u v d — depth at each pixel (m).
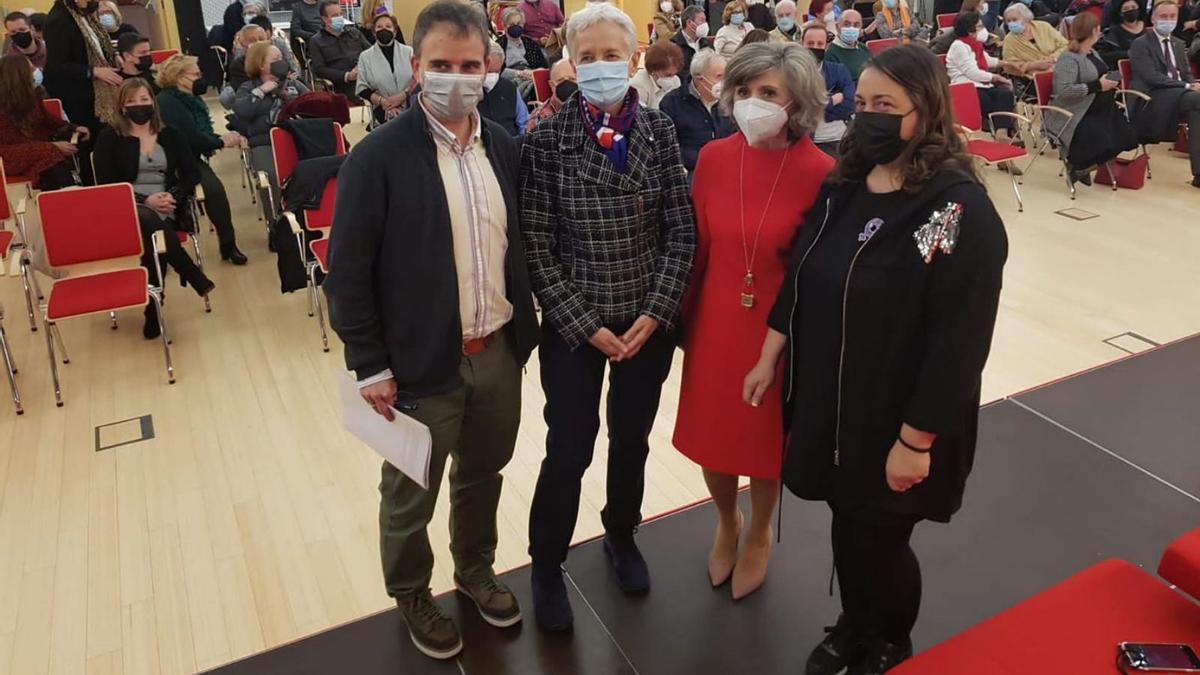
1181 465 3.07
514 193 1.97
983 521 2.79
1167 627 1.73
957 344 1.61
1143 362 3.81
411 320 1.87
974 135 6.61
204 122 5.62
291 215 4.22
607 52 1.87
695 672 2.22
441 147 1.86
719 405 2.17
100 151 4.54
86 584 2.65
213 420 3.61
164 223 4.41
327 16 7.15
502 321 2.02
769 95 1.89
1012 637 1.74
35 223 4.07
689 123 4.65
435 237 1.82
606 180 1.95
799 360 1.88
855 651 2.13
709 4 9.66
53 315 3.62
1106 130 5.96
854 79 6.05
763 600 2.45
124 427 3.56
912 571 1.95
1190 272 4.79
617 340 2.03
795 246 1.88
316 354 4.19
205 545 2.82
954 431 1.65
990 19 10.04
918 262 1.63
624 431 2.25
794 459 1.91
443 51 1.74
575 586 2.52
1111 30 7.62
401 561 2.15
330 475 3.20
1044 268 4.90
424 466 1.85
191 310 4.69
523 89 7.14
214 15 10.62
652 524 2.80
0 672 2.33
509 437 2.15
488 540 2.35
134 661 2.36
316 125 4.82
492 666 2.25
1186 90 6.21
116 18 7.33
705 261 2.15
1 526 2.93
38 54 6.90
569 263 2.06
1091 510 2.84
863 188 1.76
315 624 2.46
